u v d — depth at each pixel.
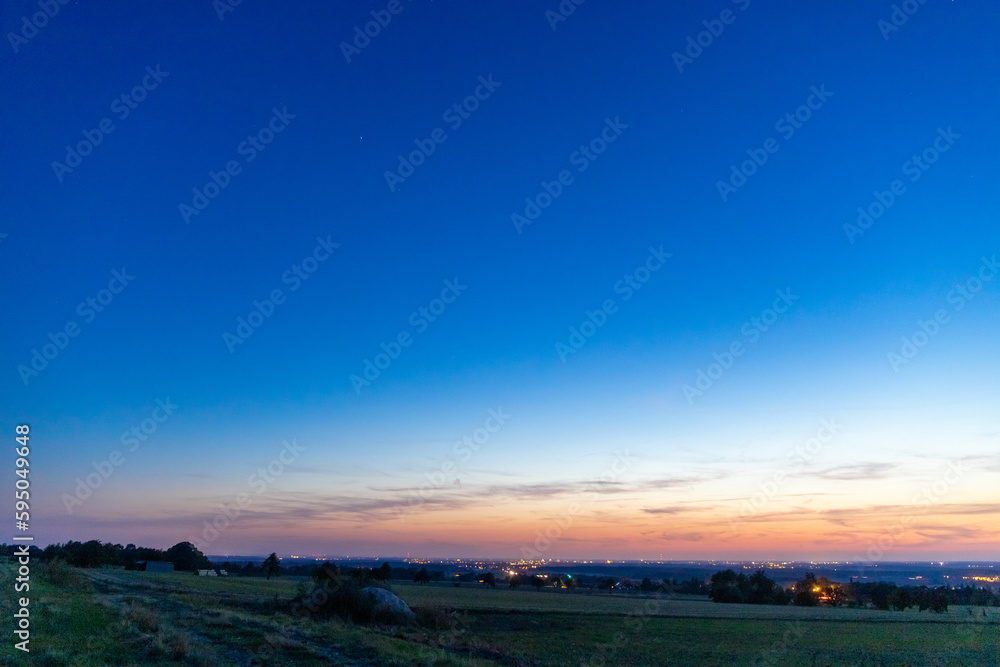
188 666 20.44
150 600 40.81
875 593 112.56
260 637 28.33
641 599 110.94
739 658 39.38
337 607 44.91
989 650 45.59
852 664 37.94
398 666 25.19
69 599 30.61
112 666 18.78
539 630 52.03
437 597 82.19
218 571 122.50
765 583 123.31
